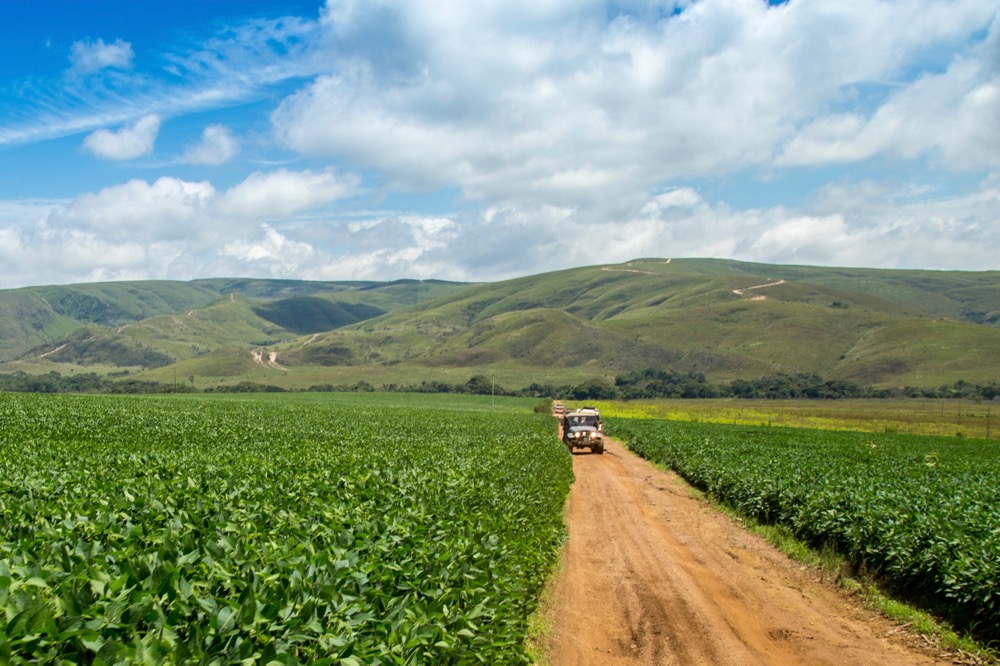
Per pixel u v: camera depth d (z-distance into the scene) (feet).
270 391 492.95
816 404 395.34
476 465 56.70
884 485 63.46
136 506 28.68
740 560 52.34
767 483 67.72
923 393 429.38
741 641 33.91
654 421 232.53
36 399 174.40
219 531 22.91
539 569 37.24
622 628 35.27
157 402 198.70
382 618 18.33
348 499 33.71
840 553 50.19
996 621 33.58
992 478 84.48
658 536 60.18
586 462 129.49
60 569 17.52
